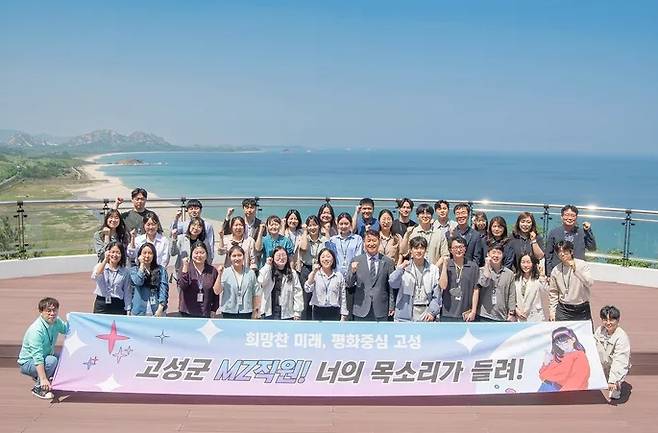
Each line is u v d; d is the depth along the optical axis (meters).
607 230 11.20
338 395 6.04
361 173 154.12
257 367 6.09
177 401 6.05
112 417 5.67
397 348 6.14
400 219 8.62
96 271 6.60
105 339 6.10
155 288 6.73
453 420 5.74
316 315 6.97
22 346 6.23
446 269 6.70
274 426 5.54
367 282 6.76
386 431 5.49
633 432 5.52
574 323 6.23
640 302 9.52
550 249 7.99
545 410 5.99
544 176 150.25
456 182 111.62
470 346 6.15
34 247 11.05
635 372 7.00
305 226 7.78
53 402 5.97
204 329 6.12
